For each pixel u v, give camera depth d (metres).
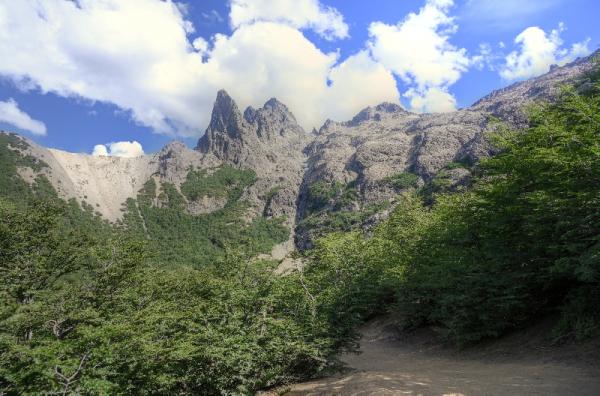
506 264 17.81
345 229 157.75
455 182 111.50
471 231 21.56
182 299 25.86
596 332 13.32
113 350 12.11
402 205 51.25
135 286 23.62
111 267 21.73
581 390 9.37
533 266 17.11
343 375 16.84
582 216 14.10
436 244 25.42
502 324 17.59
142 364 12.85
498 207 19.83
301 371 17.23
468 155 142.88
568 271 14.19
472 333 18.25
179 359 13.54
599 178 14.16
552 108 18.84
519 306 17.09
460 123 192.88
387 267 32.91
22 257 22.11
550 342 14.80
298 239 192.88
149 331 15.57
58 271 23.48
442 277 20.61
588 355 12.22
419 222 39.47
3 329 14.88
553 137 17.17
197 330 15.38
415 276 26.05
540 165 16.91
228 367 14.00
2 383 11.90
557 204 14.98
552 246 14.49
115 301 20.64
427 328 27.30
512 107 152.50
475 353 17.81
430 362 18.47
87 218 179.75
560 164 15.15
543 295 17.70
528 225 16.45
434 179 136.75
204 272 26.77
